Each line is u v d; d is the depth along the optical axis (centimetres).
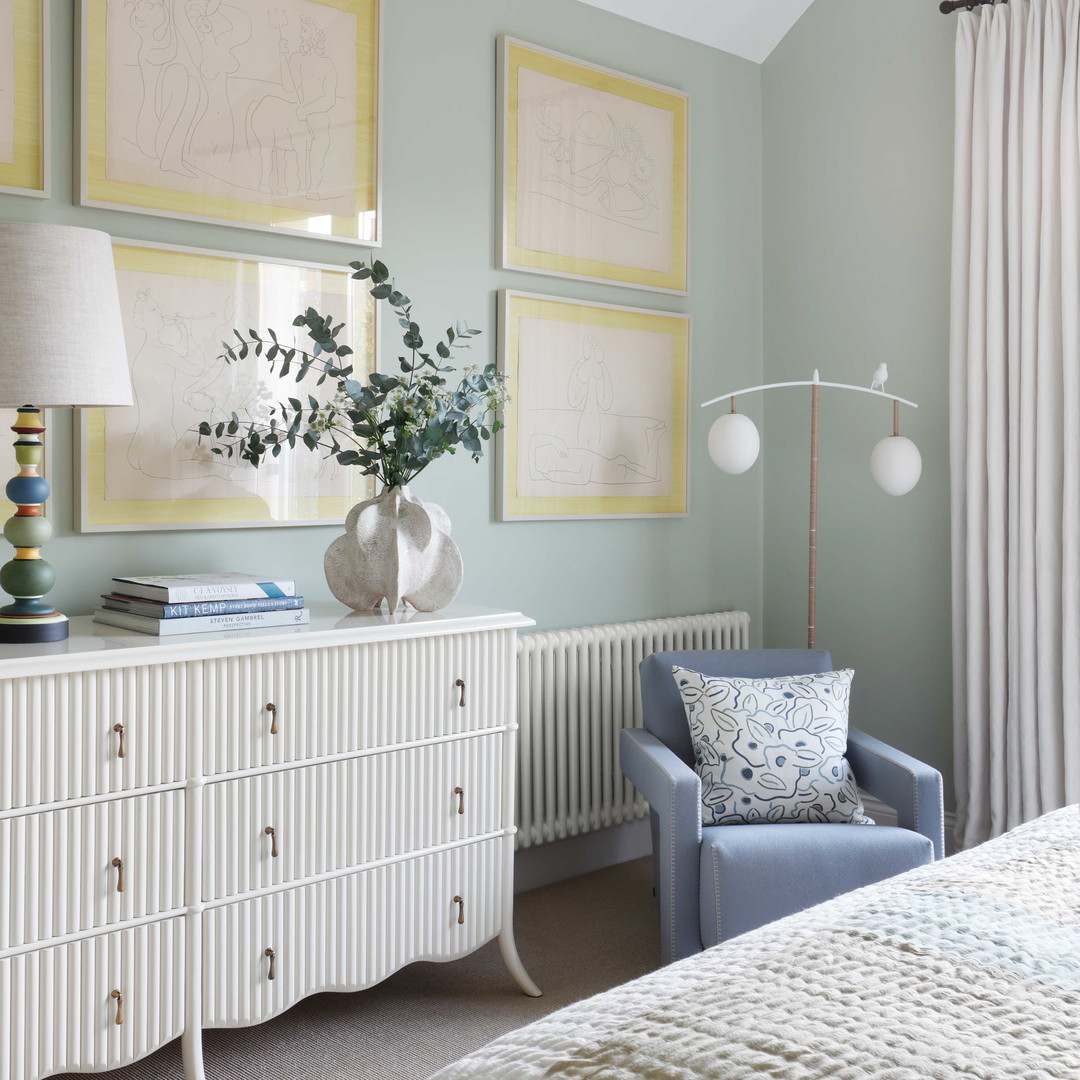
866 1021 98
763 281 383
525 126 307
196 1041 199
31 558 198
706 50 361
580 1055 98
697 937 242
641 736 282
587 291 328
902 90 342
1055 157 299
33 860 179
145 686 190
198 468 246
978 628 315
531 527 317
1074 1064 91
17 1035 179
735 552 377
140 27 236
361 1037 227
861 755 270
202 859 198
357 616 233
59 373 181
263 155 255
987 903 127
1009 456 310
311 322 235
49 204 227
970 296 315
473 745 237
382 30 274
